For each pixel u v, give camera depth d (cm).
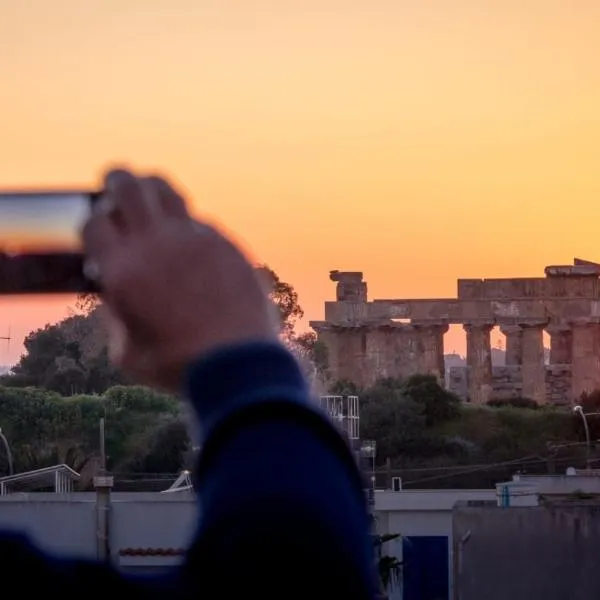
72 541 2453
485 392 9056
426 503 3269
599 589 2084
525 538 2142
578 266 9062
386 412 6550
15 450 4912
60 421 5178
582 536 2108
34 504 2466
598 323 9019
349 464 161
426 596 3216
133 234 172
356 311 9175
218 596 146
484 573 2147
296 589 146
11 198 173
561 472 5291
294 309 4759
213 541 149
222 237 174
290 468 155
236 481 154
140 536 2466
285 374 167
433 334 9181
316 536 149
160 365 167
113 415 5131
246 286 172
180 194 176
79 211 174
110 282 169
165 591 147
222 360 167
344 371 9175
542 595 2120
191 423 169
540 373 9050
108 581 148
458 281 9200
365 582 149
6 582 147
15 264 171
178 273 169
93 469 4881
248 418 161
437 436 6600
